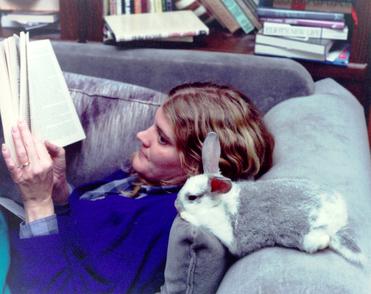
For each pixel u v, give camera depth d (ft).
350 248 2.69
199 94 3.70
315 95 4.81
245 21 5.94
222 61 5.00
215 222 2.83
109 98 4.77
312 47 5.24
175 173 3.80
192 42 5.50
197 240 2.77
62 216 3.85
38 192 3.84
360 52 5.33
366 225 3.00
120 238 3.52
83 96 4.79
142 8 5.89
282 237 2.73
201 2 5.95
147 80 5.09
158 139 3.75
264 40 5.35
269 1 5.49
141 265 3.43
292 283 2.50
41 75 4.46
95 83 4.85
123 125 4.72
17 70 4.17
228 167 3.57
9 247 4.03
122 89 4.80
